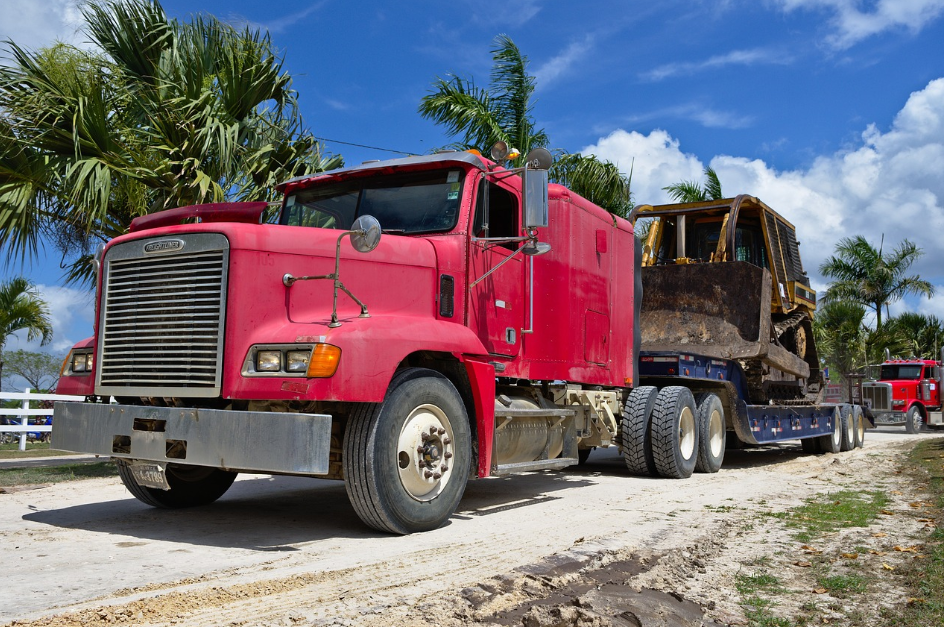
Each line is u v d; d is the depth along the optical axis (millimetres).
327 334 4891
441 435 5660
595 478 9375
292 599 3684
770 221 12539
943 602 3816
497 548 4973
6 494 7566
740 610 3713
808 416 13094
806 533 5648
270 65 10539
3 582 4047
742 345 10922
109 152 9672
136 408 5242
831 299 34094
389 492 5262
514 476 9484
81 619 3340
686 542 5203
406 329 5398
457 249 6324
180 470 6609
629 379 9281
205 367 5000
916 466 10812
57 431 5680
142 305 5312
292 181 7035
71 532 5535
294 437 4715
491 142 15109
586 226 8297
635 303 9695
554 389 7688
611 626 3293
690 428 9609
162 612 3463
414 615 3371
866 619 3578
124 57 10430
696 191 19953
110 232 10211
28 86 9469
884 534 5602
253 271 5070
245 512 6484
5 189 9305
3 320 21062
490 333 6625
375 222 5137
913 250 33688
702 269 11547
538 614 3357
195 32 10523
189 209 5484
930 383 23844
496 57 15664
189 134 9836
